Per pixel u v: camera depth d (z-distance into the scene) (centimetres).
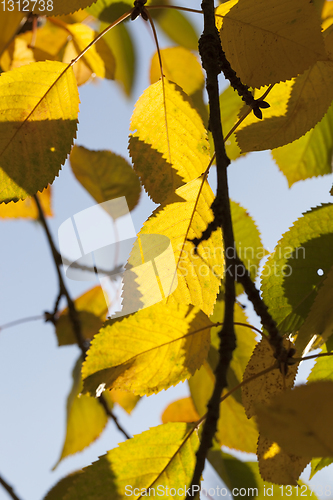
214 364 121
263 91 111
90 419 131
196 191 110
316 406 94
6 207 129
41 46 123
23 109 108
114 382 106
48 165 108
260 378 107
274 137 111
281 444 93
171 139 111
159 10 125
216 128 104
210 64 106
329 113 120
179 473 106
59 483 118
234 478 117
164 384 107
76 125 108
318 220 112
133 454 106
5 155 107
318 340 108
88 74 125
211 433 98
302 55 107
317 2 115
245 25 108
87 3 108
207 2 107
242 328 118
